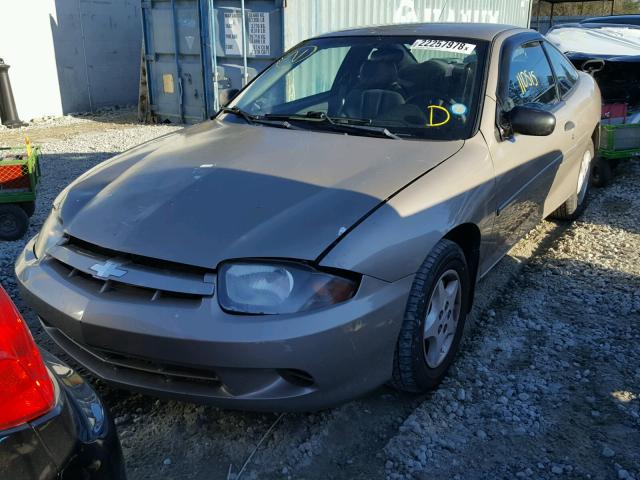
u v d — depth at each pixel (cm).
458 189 295
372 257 247
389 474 249
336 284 238
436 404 291
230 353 228
